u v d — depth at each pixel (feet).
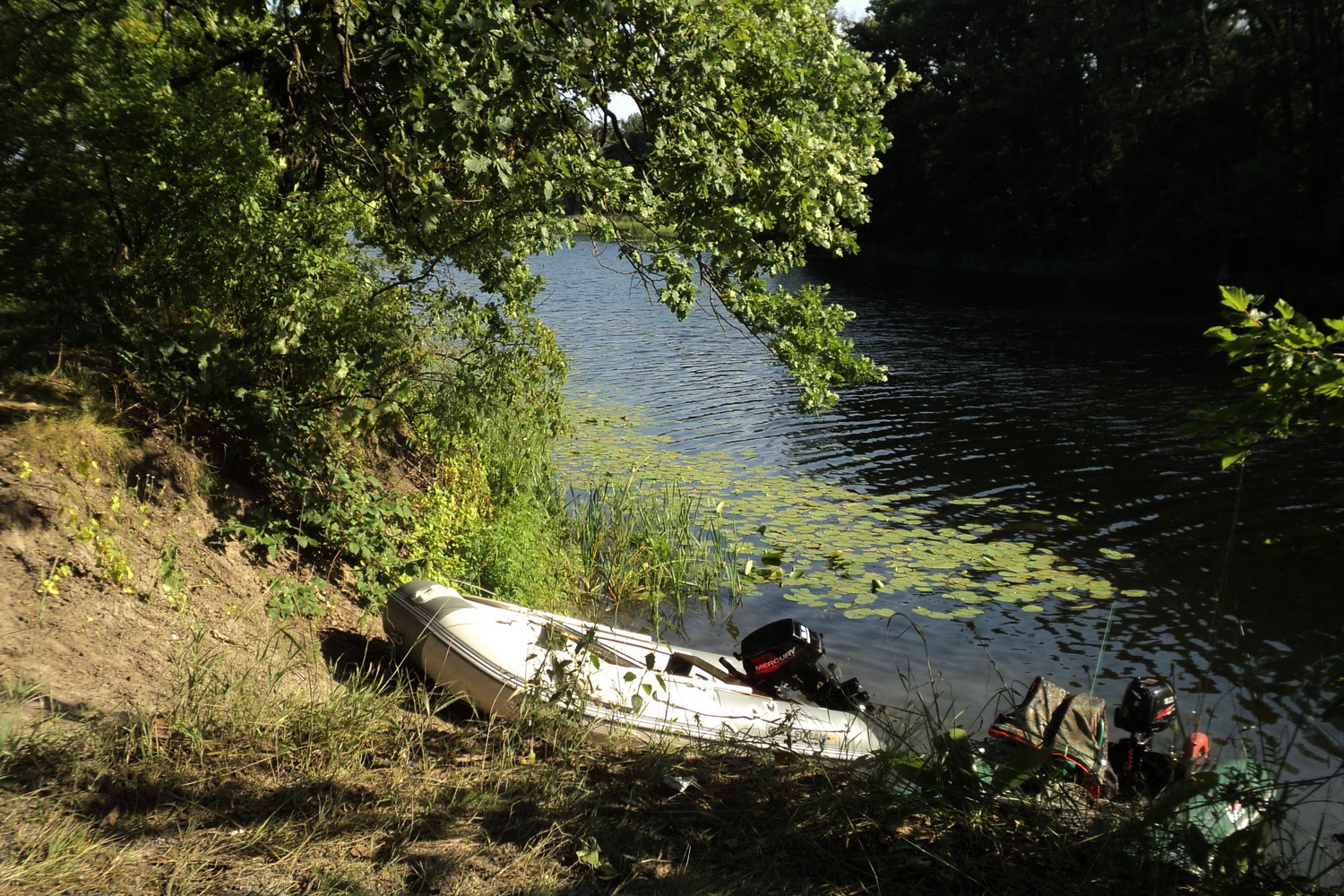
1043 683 14.49
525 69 14.44
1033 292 127.24
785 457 43.16
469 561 24.12
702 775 12.90
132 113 19.38
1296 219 123.03
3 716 11.65
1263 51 126.31
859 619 25.67
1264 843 10.34
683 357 71.05
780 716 16.99
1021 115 164.45
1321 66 123.34
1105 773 13.23
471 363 28.32
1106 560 30.27
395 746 13.25
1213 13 138.62
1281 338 10.67
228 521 18.20
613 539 30.68
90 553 15.10
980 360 72.08
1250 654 23.20
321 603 18.69
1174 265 141.49
